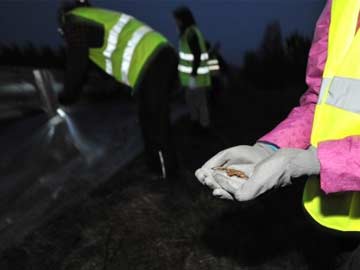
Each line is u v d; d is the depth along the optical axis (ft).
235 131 14.96
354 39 2.86
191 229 7.94
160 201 8.99
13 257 7.07
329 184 2.71
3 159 10.93
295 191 9.11
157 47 8.30
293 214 8.25
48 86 13.41
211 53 16.34
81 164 10.89
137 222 8.21
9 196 9.05
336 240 3.88
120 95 18.57
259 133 14.80
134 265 6.95
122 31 8.12
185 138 13.80
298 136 3.35
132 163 11.00
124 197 9.16
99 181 9.93
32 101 13.65
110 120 15.19
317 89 3.36
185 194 9.28
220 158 3.15
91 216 8.41
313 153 2.82
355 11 2.94
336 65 3.00
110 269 6.86
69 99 8.35
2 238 7.56
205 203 8.88
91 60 8.34
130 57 8.24
